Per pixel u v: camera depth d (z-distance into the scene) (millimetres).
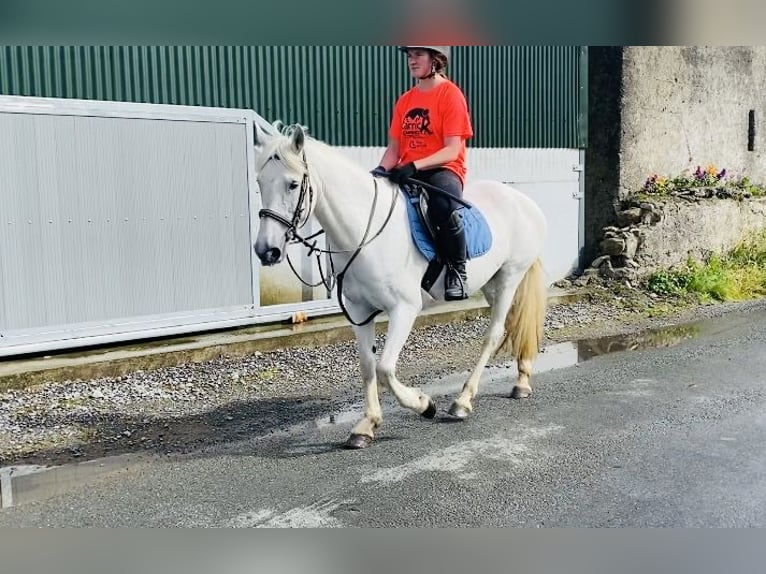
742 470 4434
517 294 5938
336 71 8273
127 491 4184
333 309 8172
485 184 5867
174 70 7094
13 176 6098
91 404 5672
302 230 7863
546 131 10492
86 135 6445
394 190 4820
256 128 4496
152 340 7086
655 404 5699
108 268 6660
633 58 10758
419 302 4891
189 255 7145
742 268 11727
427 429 5203
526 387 5945
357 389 6203
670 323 8805
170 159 6945
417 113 5012
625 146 10828
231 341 7062
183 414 5520
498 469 4469
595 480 4297
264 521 3814
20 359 6316
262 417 5477
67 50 6473
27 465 4551
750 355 7184
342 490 4184
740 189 12758
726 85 12695
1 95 6012
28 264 6227
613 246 10586
